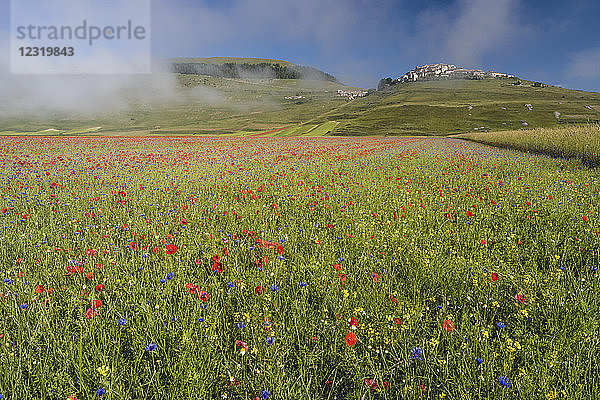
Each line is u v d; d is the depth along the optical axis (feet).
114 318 10.17
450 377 7.97
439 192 27.94
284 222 21.21
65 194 28.81
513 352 8.81
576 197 25.36
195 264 14.55
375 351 8.90
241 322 9.76
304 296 11.59
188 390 7.52
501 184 32.17
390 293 11.69
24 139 122.01
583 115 449.89
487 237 17.70
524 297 11.19
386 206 24.45
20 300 10.96
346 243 17.07
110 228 19.72
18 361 8.01
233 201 27.66
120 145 108.78
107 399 7.20
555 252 15.08
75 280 12.52
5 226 18.57
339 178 39.24
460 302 11.54
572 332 9.34
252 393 7.88
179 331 9.43
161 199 28.40
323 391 8.07
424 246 16.19
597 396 7.23
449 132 400.88
